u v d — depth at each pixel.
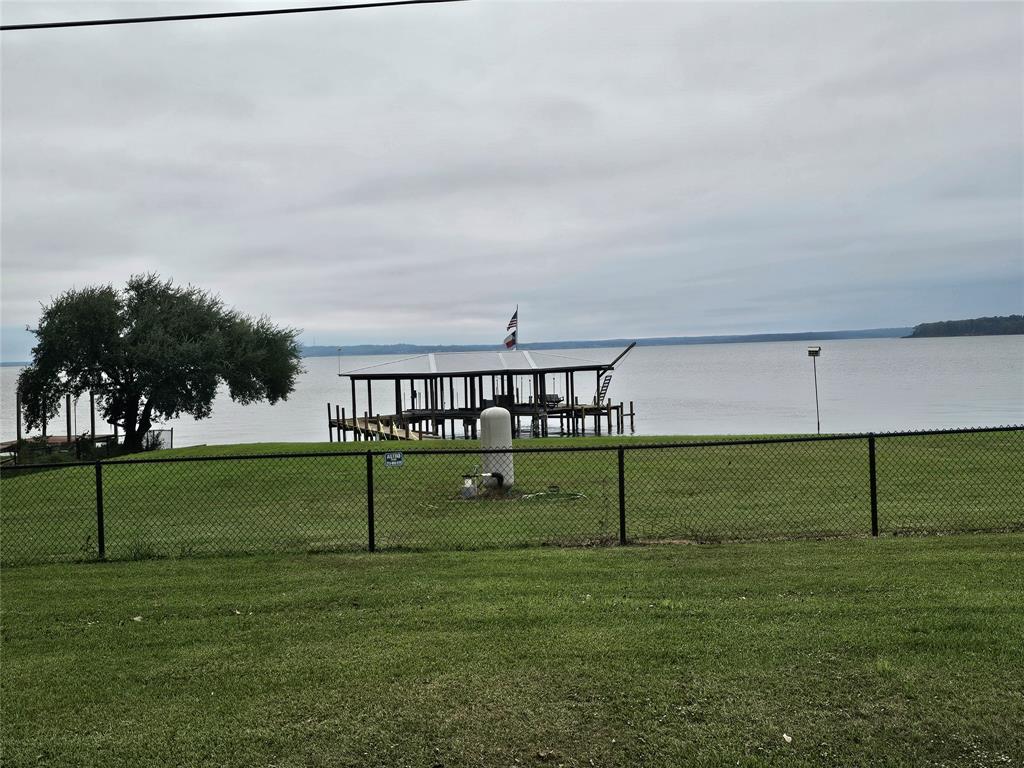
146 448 44.38
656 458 19.36
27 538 12.33
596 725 4.97
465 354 53.06
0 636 6.93
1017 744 4.65
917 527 10.98
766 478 15.95
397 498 14.94
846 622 6.50
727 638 6.22
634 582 7.99
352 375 50.53
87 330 43.09
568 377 52.44
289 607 7.54
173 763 4.72
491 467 15.26
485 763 4.64
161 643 6.65
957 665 5.58
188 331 45.50
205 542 11.50
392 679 5.68
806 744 4.71
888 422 44.69
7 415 86.69
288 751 4.81
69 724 5.21
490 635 6.50
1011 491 13.80
